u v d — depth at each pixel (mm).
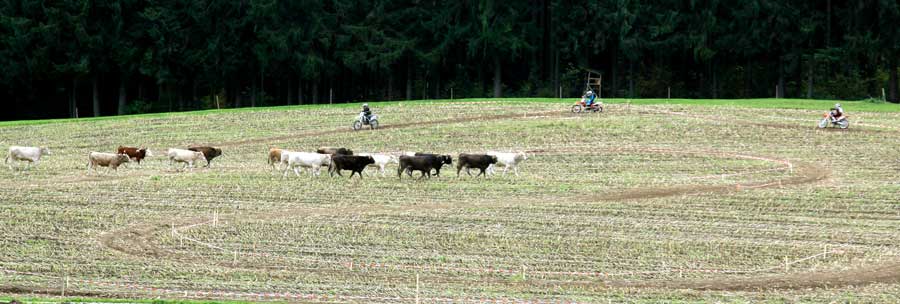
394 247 35562
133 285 30641
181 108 94625
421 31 94375
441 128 64562
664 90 95750
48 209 41875
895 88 86312
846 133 60375
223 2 90375
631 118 66625
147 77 93938
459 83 99000
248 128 67688
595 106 69750
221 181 47719
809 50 88750
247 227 38469
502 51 92875
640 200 43469
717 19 89500
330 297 29469
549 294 29906
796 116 67438
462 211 41156
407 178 48281
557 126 63844
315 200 43469
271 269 32625
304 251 34969
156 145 62438
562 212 41156
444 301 29000
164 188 46156
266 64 91125
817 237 37344
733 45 89062
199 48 91875
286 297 29453
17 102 94188
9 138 65562
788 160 53125
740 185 46719
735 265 33531
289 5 90938
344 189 45625
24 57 86812
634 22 90062
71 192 45344
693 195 44375
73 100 90500
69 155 58688
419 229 38156
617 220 39781
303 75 91000
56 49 87375
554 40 94375
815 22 87000
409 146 59750
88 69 87188
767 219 40125
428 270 32625
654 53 92312
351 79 102812
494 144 59469
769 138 59312
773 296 30062
